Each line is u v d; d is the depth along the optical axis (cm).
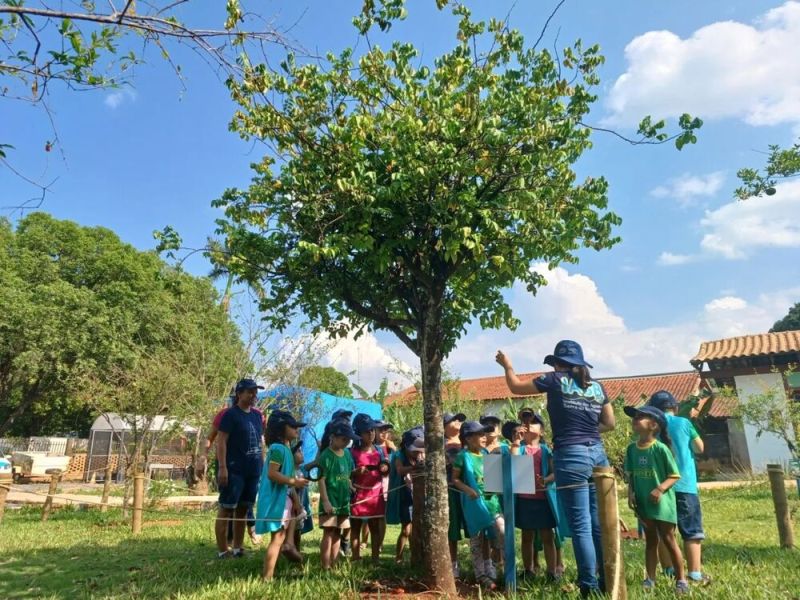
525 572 590
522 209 516
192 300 1619
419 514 606
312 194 541
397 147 504
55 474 1208
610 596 407
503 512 534
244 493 718
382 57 554
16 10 318
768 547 736
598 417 516
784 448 1994
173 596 517
